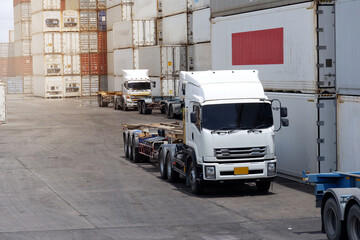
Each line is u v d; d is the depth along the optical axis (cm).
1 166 2442
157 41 6112
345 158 1786
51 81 8088
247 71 1862
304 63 1933
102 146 3122
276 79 2097
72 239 1263
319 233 1292
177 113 4825
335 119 1884
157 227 1374
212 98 1756
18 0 9825
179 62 5244
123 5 7238
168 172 2088
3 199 1750
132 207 1620
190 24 5169
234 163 1736
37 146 3139
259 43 2188
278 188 1906
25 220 1463
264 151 1753
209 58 4794
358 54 1702
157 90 5331
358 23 1697
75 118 4975
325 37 1872
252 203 1664
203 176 1734
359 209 1105
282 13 2039
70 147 3086
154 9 6138
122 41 6444
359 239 1126
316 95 1873
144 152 2423
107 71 8194
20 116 5278
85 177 2158
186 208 1602
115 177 2159
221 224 1398
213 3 2525
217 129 1733
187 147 1908
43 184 2011
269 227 1359
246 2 2264
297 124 1988
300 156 1980
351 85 1747
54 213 1546
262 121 1761
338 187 1337
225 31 2430
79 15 8038
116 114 5394
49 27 7994
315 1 1859
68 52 8081
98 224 1413
